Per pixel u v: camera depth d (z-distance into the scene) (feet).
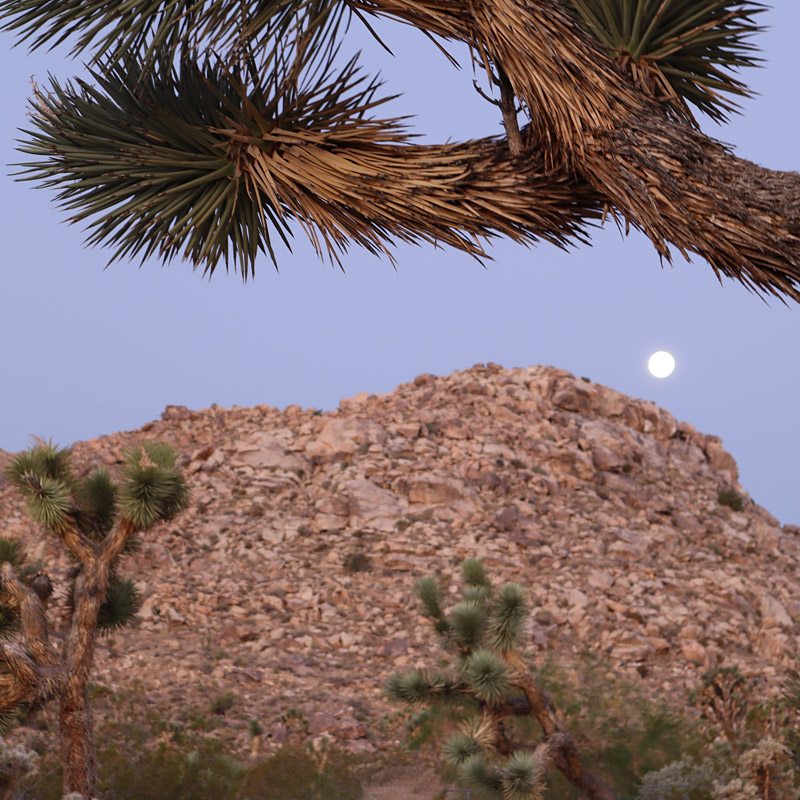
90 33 15.30
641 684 90.17
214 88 14.90
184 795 45.21
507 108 14.43
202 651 89.25
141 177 15.71
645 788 38.22
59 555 108.27
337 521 134.41
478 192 13.92
